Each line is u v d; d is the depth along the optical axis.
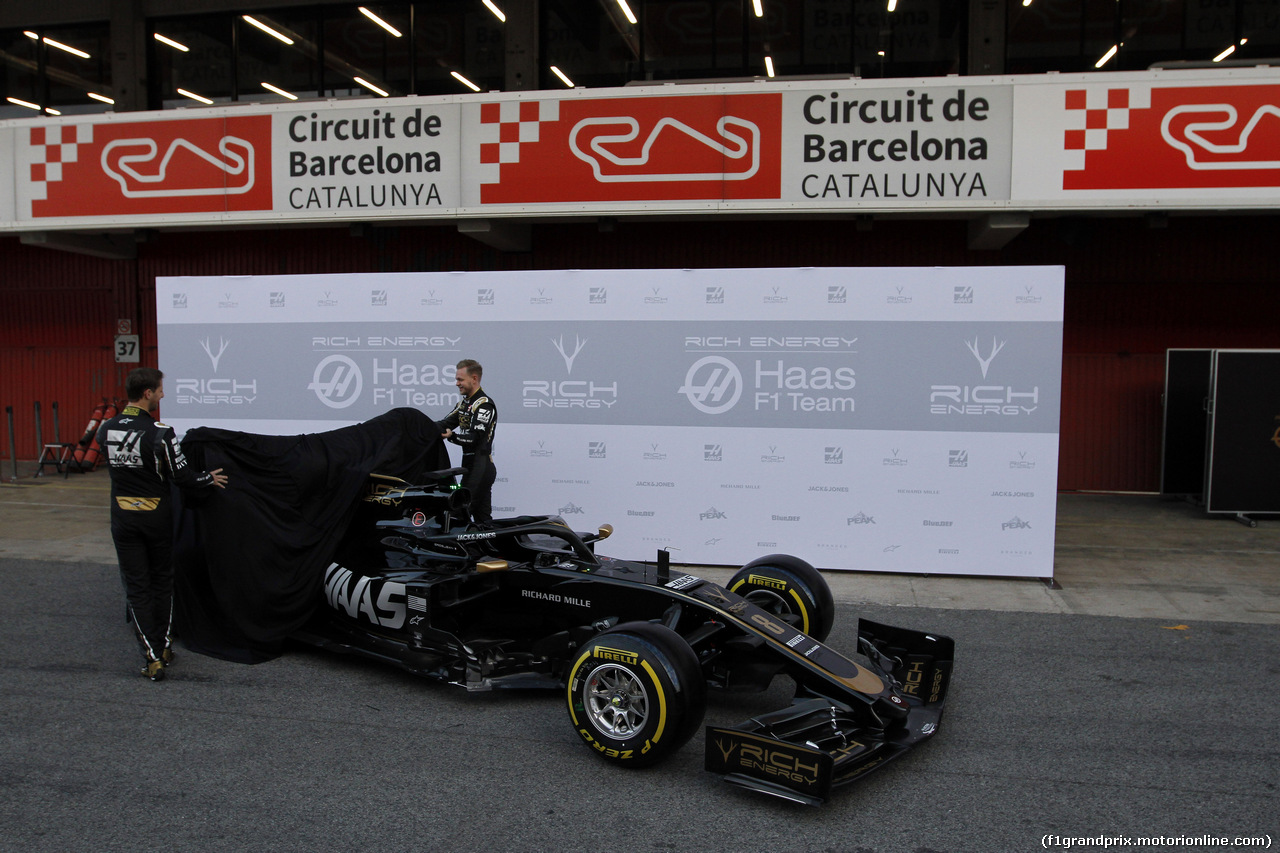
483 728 3.97
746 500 6.92
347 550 5.17
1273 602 6.07
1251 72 8.07
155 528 4.52
